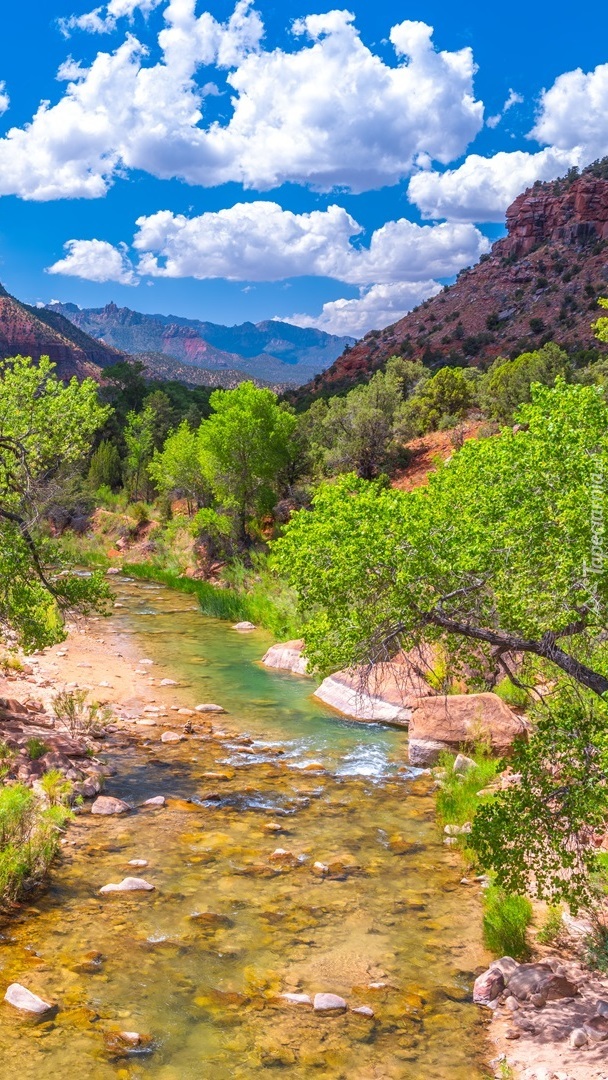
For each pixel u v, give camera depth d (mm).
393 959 7016
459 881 8688
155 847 9227
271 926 7516
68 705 13688
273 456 35062
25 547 11750
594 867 6637
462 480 7605
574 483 5750
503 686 15195
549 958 6922
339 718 15625
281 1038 5781
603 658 6391
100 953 6824
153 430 64625
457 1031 5961
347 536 6746
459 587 6602
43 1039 5594
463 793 10750
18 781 10414
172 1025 5863
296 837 9781
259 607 26422
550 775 6320
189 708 15914
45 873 8359
